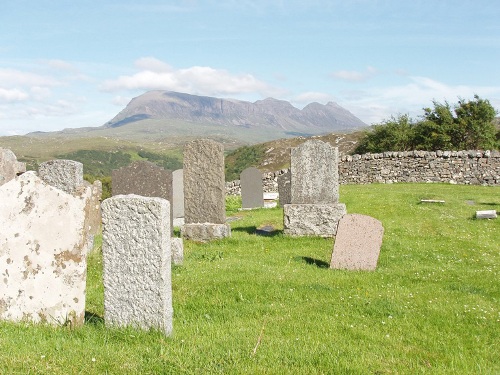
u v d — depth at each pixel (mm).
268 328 6465
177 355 5070
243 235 14453
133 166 12367
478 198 21625
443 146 35438
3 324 5832
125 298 5957
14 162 16531
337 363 5105
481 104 34906
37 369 4430
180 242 10609
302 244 13258
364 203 19844
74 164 12805
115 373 4551
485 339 6414
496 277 9781
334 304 7711
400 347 5941
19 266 6105
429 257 11867
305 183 14242
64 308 6023
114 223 5980
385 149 37312
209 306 7527
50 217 6105
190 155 13945
